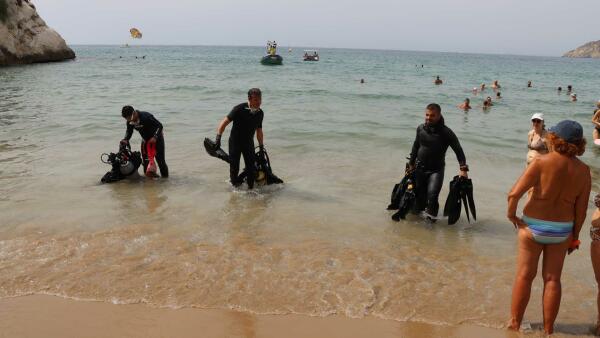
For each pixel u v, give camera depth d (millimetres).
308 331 3453
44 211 5852
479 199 6945
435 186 5867
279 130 12109
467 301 3934
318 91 25500
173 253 4676
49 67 41375
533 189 3434
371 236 5340
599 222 3570
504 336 3471
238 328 3465
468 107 20203
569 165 3312
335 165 8781
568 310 3865
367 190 7215
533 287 4191
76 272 4230
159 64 58375
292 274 4305
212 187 7152
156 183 7312
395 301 3898
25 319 3516
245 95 22094
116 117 13547
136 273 4238
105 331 3385
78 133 11188
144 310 3672
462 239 5355
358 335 3422
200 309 3703
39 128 11703
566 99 27094
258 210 6113
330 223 5711
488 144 11500
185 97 20719
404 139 11242
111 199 6430
